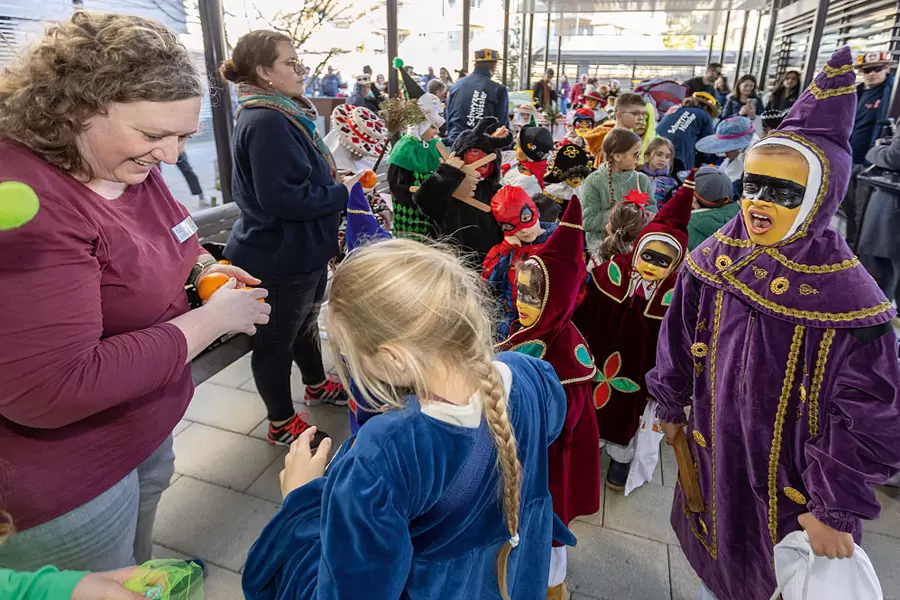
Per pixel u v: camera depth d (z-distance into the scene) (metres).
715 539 1.43
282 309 2.29
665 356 1.48
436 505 0.83
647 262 1.90
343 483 0.75
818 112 1.12
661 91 8.05
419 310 0.77
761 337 1.21
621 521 2.21
